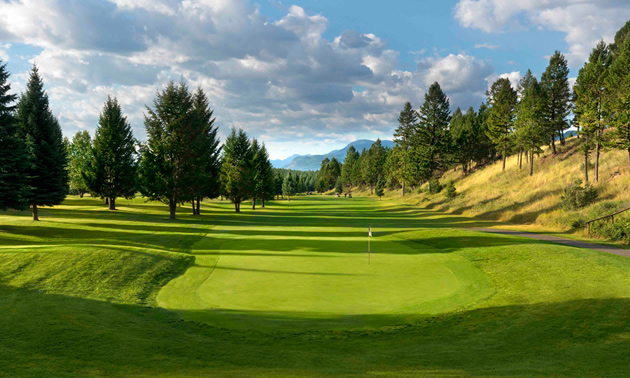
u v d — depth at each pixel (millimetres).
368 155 163000
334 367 7195
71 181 74188
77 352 7680
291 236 28359
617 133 36000
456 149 83375
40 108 41281
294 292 13344
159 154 42781
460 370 6973
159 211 53188
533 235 27828
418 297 12867
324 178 199875
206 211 56656
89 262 16719
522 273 15859
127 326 9984
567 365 7293
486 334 9586
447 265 17969
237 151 58625
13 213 44031
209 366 7164
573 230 29812
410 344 8953
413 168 85250
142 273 16188
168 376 6418
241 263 18312
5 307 10891
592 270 15266
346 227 36250
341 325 10266
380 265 17891
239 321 10539
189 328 10031
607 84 38031
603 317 10227
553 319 10414
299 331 9805
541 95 56062
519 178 55625
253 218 47719
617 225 24594
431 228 33719
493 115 66938
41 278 14742
